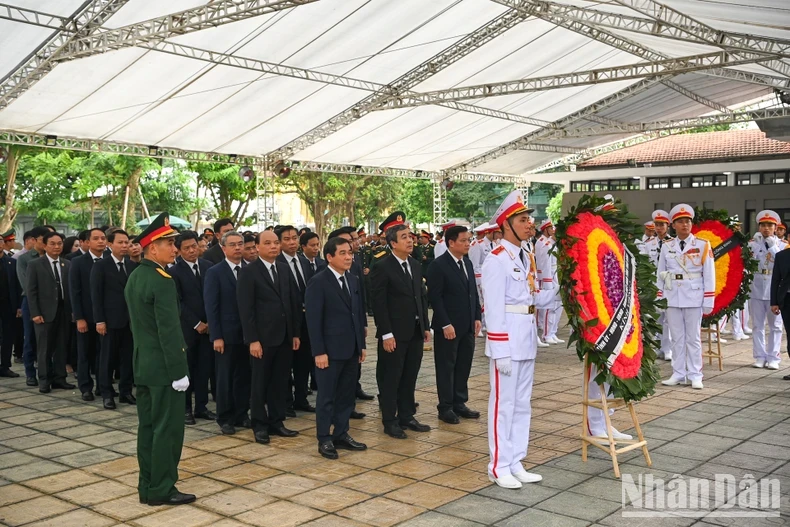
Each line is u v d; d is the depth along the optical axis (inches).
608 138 1003.9
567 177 1061.8
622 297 234.5
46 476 229.0
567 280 227.8
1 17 436.8
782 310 364.8
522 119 826.8
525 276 223.9
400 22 542.9
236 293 278.1
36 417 307.3
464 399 303.3
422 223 1744.6
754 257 415.8
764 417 293.4
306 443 266.5
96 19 467.8
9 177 989.8
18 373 420.5
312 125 716.7
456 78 675.4
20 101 546.6
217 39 510.0
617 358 229.6
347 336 251.1
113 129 637.9
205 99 600.7
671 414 299.4
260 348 263.6
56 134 629.3
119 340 331.3
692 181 971.3
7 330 404.8
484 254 528.7
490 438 220.1
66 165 1061.1
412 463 239.3
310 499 205.9
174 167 1259.8
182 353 203.9
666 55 675.4
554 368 411.8
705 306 356.2
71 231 1501.0
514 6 538.3
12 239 433.4
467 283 297.3
